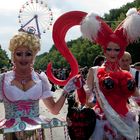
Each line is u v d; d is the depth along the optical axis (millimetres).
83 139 5051
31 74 4977
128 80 5078
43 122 4918
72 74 5496
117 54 5188
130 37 5164
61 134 9570
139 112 5105
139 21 5074
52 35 5477
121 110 5055
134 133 5027
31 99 4914
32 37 4980
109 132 5023
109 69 5168
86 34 5211
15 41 4914
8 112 4918
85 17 5184
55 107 5113
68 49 5516
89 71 5242
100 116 5078
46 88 5043
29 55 4938
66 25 5461
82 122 5016
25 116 4895
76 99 5395
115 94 5062
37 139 4875
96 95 5141
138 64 7191
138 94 5383
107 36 5180
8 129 4777
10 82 4895
